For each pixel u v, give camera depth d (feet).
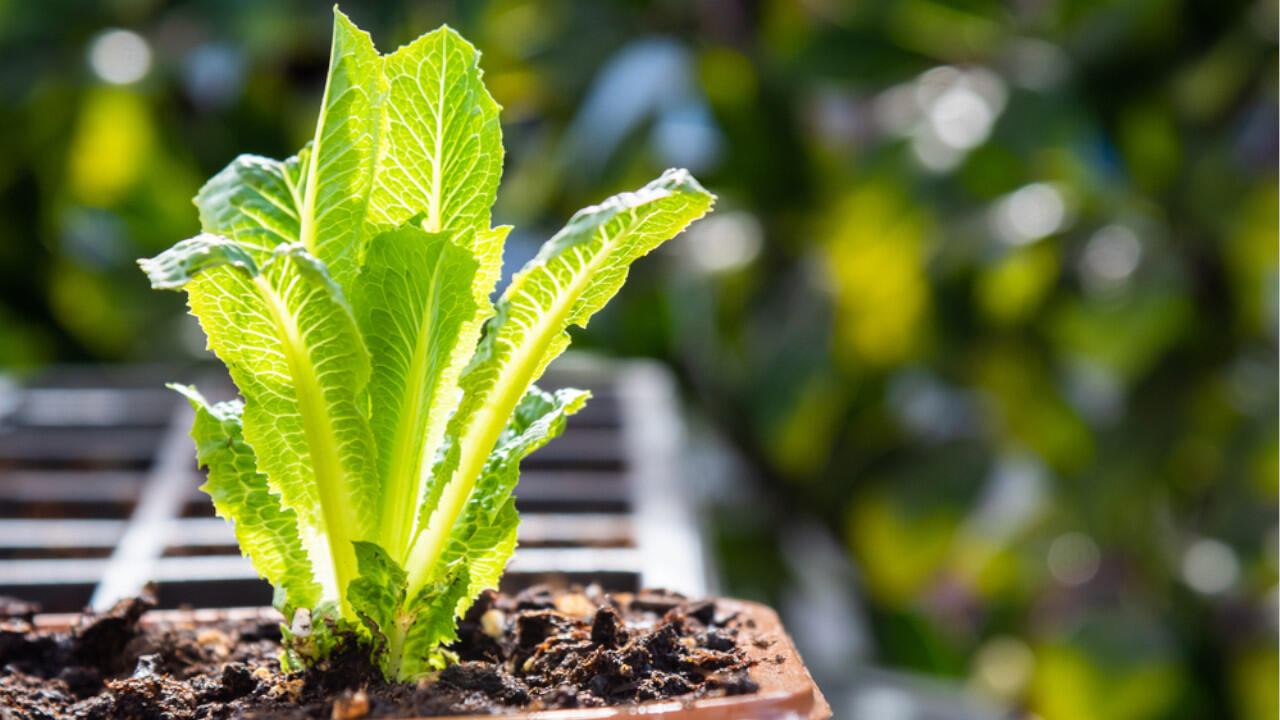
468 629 2.37
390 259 1.80
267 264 1.73
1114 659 7.22
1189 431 7.45
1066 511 7.64
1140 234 7.38
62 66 8.05
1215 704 7.21
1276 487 7.47
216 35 8.09
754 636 2.30
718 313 8.25
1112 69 7.42
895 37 7.86
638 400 5.57
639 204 1.68
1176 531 7.73
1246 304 7.27
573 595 2.61
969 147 7.27
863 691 7.10
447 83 1.89
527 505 4.39
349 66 1.79
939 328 7.63
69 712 2.05
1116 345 7.32
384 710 1.80
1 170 8.48
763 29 8.20
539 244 7.98
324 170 1.82
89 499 4.66
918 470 7.94
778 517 8.32
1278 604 7.45
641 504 4.03
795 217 8.17
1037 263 7.39
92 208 8.84
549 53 8.17
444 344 1.91
